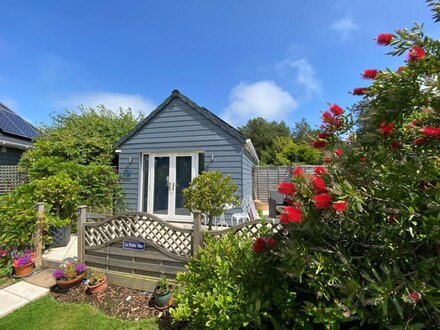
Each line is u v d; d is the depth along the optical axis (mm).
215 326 1830
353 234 1555
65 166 6434
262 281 1941
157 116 7473
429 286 1203
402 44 1527
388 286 1231
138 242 3426
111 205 7141
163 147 7340
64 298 3117
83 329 2486
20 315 2760
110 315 2725
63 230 4863
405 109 1484
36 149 7641
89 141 8414
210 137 6953
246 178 8227
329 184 1523
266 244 1979
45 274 3830
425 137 1482
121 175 7684
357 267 1499
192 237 3166
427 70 1370
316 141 1957
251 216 6391
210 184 4211
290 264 1542
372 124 1737
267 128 31125
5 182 7434
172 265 3252
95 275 3393
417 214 1294
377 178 1454
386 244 1440
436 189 1252
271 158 23297
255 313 1774
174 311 2098
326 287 1552
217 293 1974
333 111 1932
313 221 1562
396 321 1354
